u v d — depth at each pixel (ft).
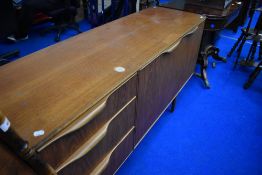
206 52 6.95
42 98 2.48
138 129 4.06
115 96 2.84
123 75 2.97
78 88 2.68
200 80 7.38
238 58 8.14
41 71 2.96
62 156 2.30
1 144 1.60
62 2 8.82
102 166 3.10
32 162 1.81
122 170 4.53
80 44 3.75
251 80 6.94
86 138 2.58
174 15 5.43
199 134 5.40
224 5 5.89
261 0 11.35
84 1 11.57
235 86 7.14
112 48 3.66
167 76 4.42
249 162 4.75
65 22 10.36
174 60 4.45
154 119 4.69
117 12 10.05
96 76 2.92
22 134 2.02
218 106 6.30
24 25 9.44
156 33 4.31
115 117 3.07
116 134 3.31
